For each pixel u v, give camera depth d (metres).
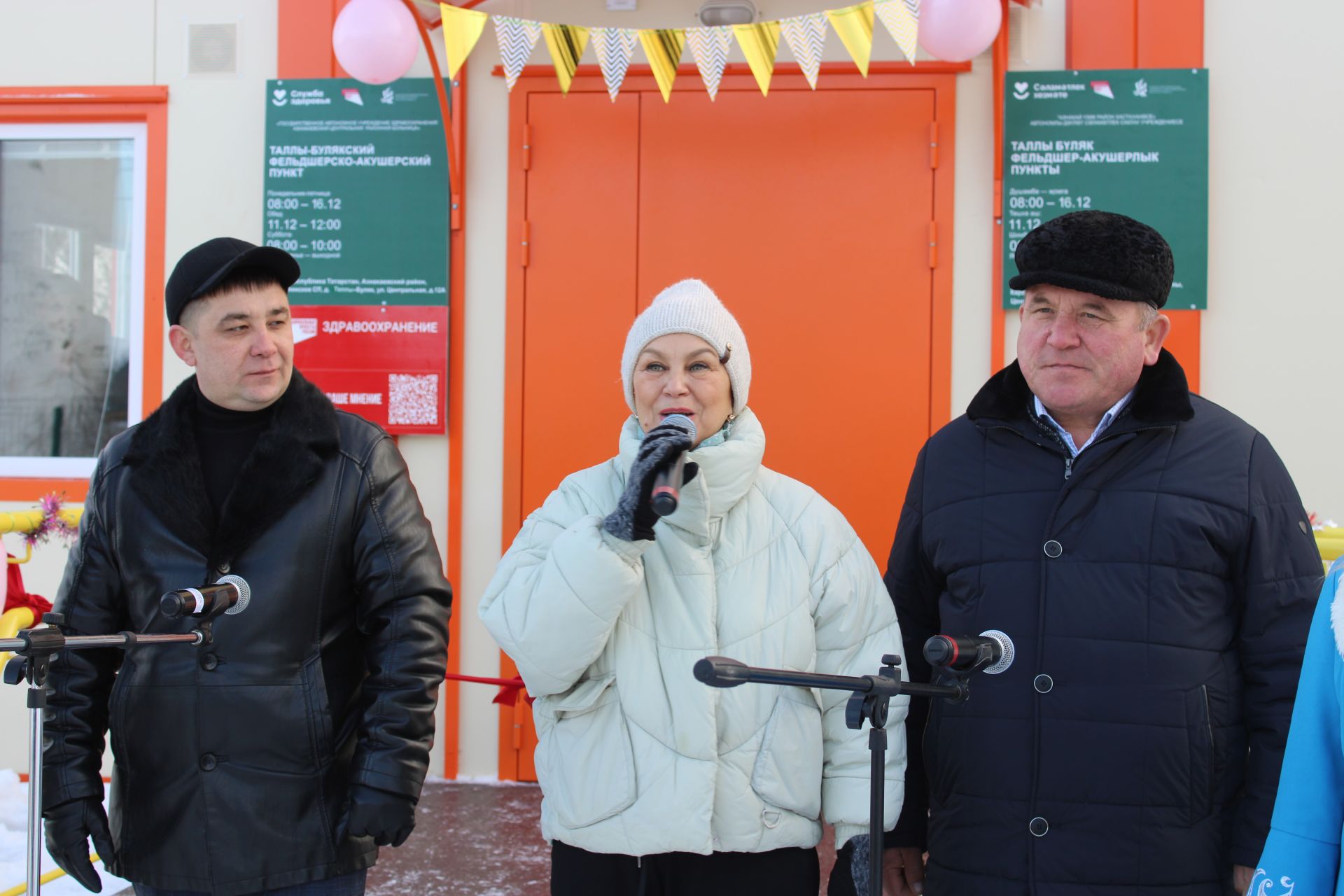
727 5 4.04
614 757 1.97
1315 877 1.53
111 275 4.38
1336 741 1.55
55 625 1.88
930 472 2.23
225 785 2.06
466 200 4.15
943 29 3.54
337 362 4.14
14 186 4.40
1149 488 2.01
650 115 4.10
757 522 2.09
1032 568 2.04
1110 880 1.93
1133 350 2.00
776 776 1.97
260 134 4.23
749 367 2.13
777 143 4.07
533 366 4.13
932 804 2.16
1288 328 3.90
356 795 2.07
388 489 2.24
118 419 4.38
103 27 4.29
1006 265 3.95
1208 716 1.95
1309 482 3.88
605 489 2.09
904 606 2.29
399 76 3.84
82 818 2.13
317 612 2.15
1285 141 3.91
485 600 2.07
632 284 4.11
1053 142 3.93
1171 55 3.92
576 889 2.02
